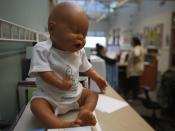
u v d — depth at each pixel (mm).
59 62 612
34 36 1145
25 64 1016
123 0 5664
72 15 570
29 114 657
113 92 1042
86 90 717
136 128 624
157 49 4988
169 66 4645
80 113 596
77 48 607
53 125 543
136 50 3680
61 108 632
